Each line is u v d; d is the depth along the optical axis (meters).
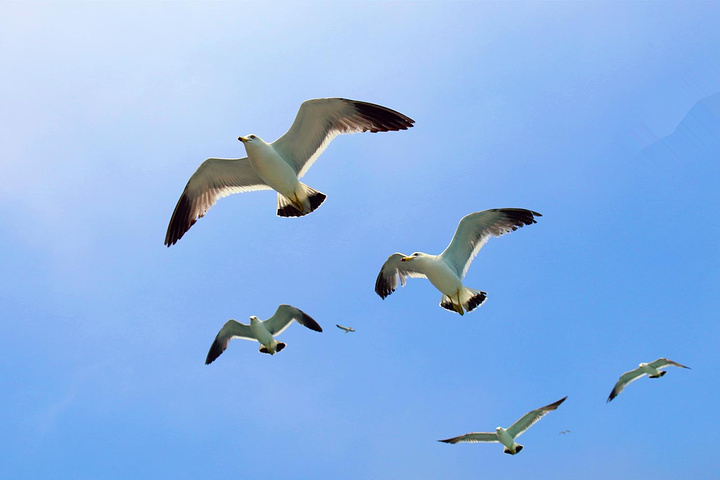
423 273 15.87
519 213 13.88
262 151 12.54
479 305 14.77
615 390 17.81
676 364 17.34
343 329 15.50
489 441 15.64
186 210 13.67
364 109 12.42
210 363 18.81
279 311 18.55
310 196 13.23
